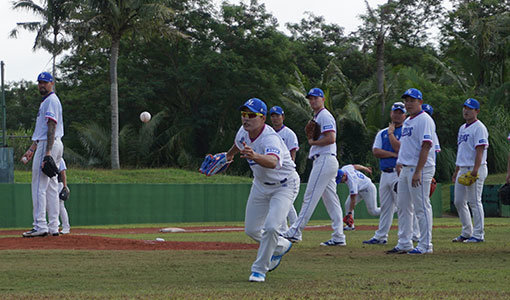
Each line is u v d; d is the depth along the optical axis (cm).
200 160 11988
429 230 2373
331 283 1562
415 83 11112
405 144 2420
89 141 10762
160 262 2028
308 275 1727
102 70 13588
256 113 1636
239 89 12062
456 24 14112
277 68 12444
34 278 1659
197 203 6412
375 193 3969
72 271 1797
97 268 1866
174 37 10112
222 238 3359
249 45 12106
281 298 1315
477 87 13012
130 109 12125
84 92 12419
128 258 2145
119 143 10894
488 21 12850
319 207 6712
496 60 13012
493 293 1384
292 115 11012
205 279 1648
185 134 11738
